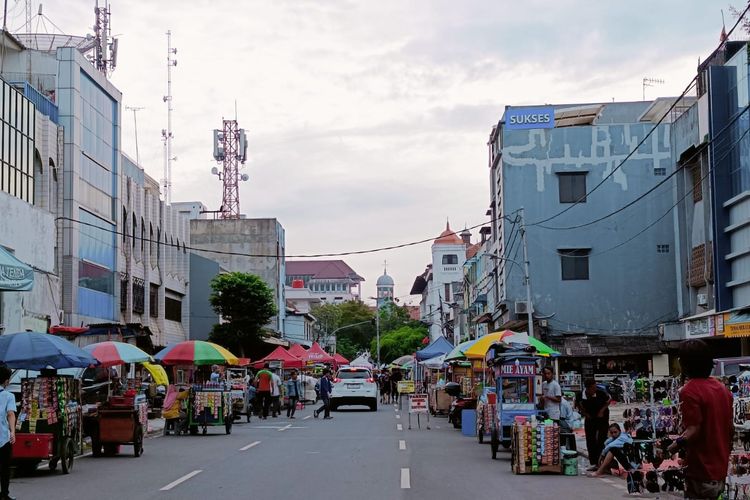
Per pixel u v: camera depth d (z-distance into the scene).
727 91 31.52
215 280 55.78
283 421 32.44
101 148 40.28
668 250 44.31
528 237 44.81
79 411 17.36
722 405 7.02
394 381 51.84
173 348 26.67
